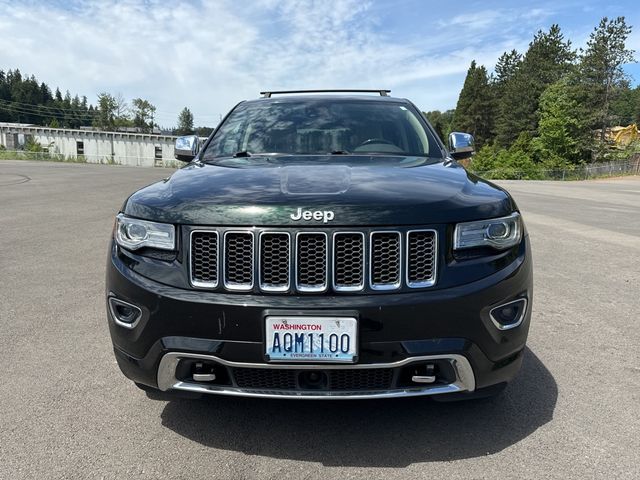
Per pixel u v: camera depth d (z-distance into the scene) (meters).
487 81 99.31
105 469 2.30
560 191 23.30
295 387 2.24
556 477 2.25
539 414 2.79
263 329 2.16
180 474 2.27
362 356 2.16
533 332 4.07
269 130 3.63
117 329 2.42
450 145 3.78
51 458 2.38
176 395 2.39
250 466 2.33
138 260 2.37
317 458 2.39
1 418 2.73
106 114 91.81
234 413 2.79
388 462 2.36
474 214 2.29
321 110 3.85
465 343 2.20
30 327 4.05
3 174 23.03
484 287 2.22
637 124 104.62
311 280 2.19
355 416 2.75
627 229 9.55
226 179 2.58
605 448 2.47
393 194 2.30
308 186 2.38
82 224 9.12
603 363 3.48
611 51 67.94
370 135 3.55
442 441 2.53
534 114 80.31
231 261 2.22
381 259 2.20
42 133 59.22
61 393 3.01
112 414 2.78
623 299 4.96
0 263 6.14
